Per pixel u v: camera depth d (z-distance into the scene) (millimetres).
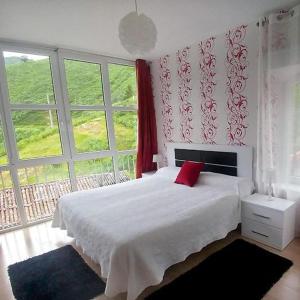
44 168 3545
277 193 2748
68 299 1881
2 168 3096
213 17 2621
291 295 1783
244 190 2807
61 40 3096
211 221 2287
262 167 2820
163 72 4070
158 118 4348
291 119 2531
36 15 2369
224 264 2193
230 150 3199
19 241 2893
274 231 2404
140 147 4215
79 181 3855
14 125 3168
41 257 2506
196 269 2145
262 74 2678
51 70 3387
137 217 2096
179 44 3500
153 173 4160
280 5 2402
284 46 2510
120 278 1657
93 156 3885
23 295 1950
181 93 3824
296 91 2469
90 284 2037
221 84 3236
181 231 1998
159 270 1785
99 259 1881
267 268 2104
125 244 1675
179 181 3191
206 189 2852
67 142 3604
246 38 2875
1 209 3246
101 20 2541
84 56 3662
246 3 2328
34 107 3289
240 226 2885
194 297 1812
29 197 3475
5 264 2420
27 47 3156
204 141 3588
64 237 2967
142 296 1847
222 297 1798
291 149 2570
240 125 3098
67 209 2525
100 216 2168
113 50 3586
